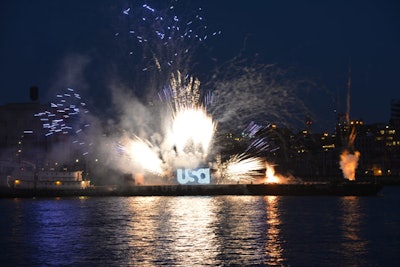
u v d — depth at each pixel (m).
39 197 152.12
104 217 98.12
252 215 99.00
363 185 149.25
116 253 62.97
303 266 55.91
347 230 79.44
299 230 79.50
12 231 81.56
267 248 65.06
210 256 60.72
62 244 69.44
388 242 68.75
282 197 147.00
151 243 69.12
